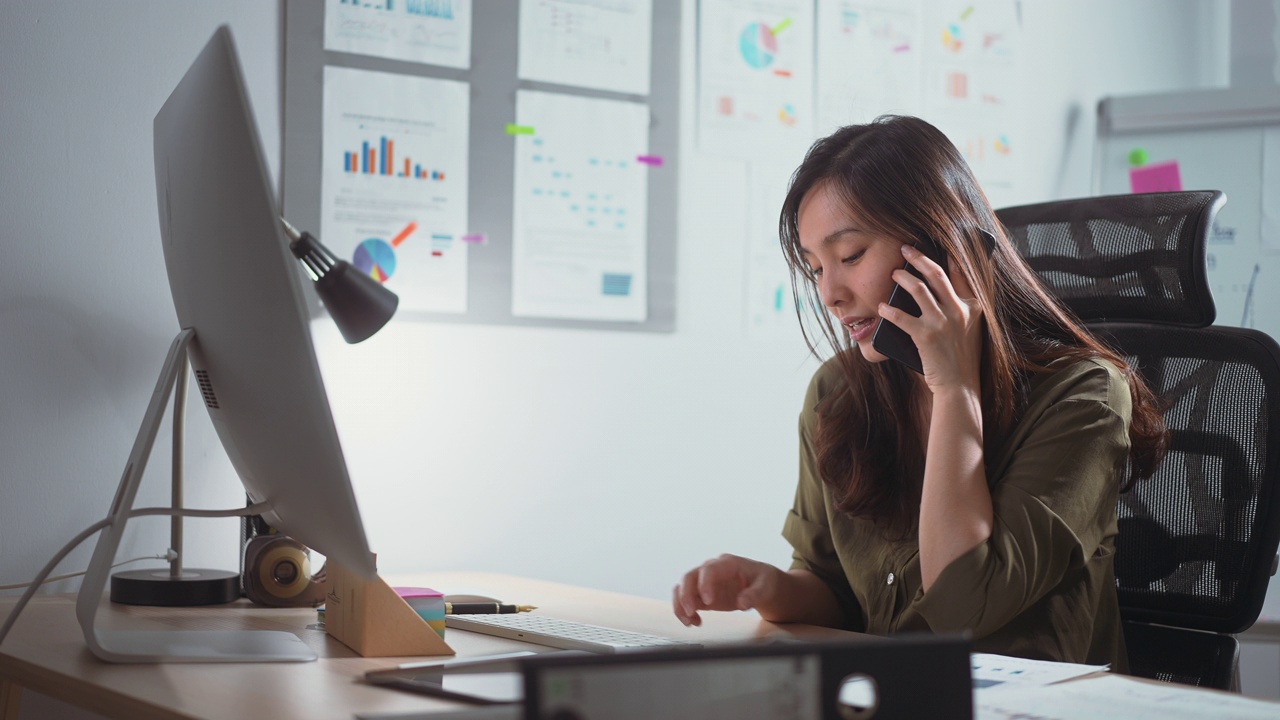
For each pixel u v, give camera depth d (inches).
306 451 31.1
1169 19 100.3
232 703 28.6
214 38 32.6
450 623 44.3
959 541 44.5
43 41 62.2
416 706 28.4
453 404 72.6
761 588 48.2
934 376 47.8
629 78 78.2
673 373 80.0
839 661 20.1
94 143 63.5
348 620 38.1
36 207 62.0
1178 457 55.3
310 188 68.7
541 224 75.3
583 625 42.8
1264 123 93.4
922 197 49.9
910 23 89.0
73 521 62.6
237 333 33.2
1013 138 93.0
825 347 85.6
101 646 34.3
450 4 72.6
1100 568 48.5
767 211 83.4
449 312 72.5
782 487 84.2
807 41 85.0
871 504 52.7
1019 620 46.8
